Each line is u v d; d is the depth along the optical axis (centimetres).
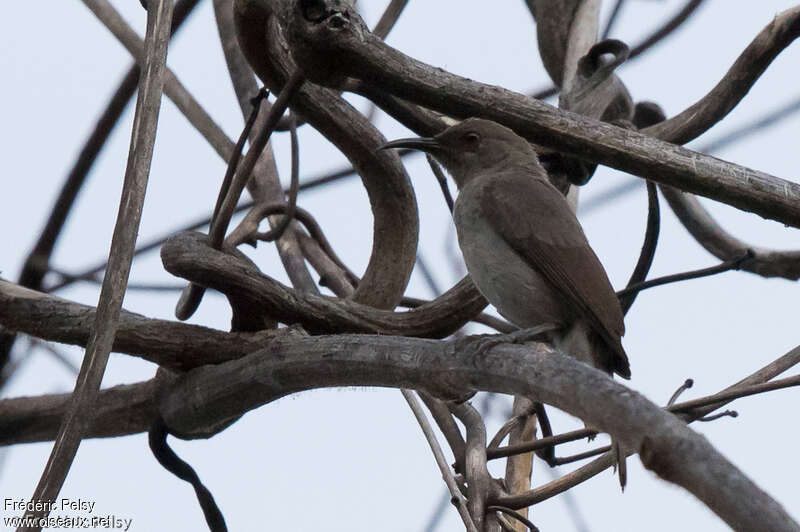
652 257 1273
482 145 1262
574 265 1108
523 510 1134
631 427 712
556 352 828
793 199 993
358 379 945
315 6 1003
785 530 615
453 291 1149
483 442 1115
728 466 650
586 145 1023
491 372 848
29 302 1100
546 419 1146
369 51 1009
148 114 883
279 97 1106
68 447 794
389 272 1238
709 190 1008
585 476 1058
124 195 864
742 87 1251
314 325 1106
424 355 893
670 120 1302
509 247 1131
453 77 1032
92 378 816
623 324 1098
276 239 1417
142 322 1071
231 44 1558
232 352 1065
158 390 1101
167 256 1107
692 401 1065
